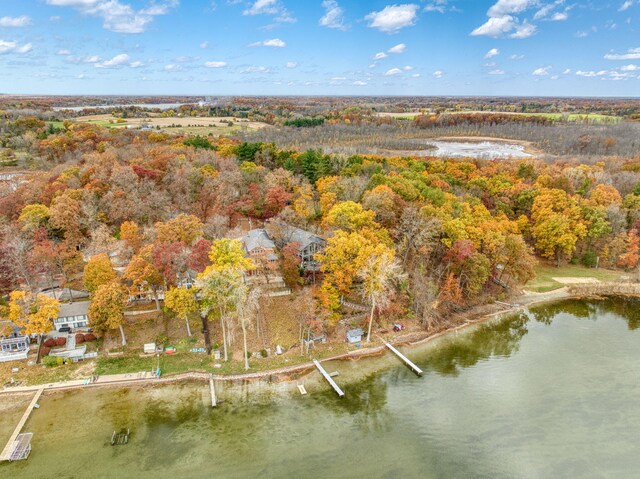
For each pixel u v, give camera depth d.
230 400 56.06
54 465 45.84
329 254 70.00
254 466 46.31
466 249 74.31
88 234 86.19
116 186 92.25
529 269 82.31
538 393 57.94
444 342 70.44
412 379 60.91
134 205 86.19
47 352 62.25
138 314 70.94
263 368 61.66
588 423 52.34
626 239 98.31
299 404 55.66
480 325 76.19
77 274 80.00
